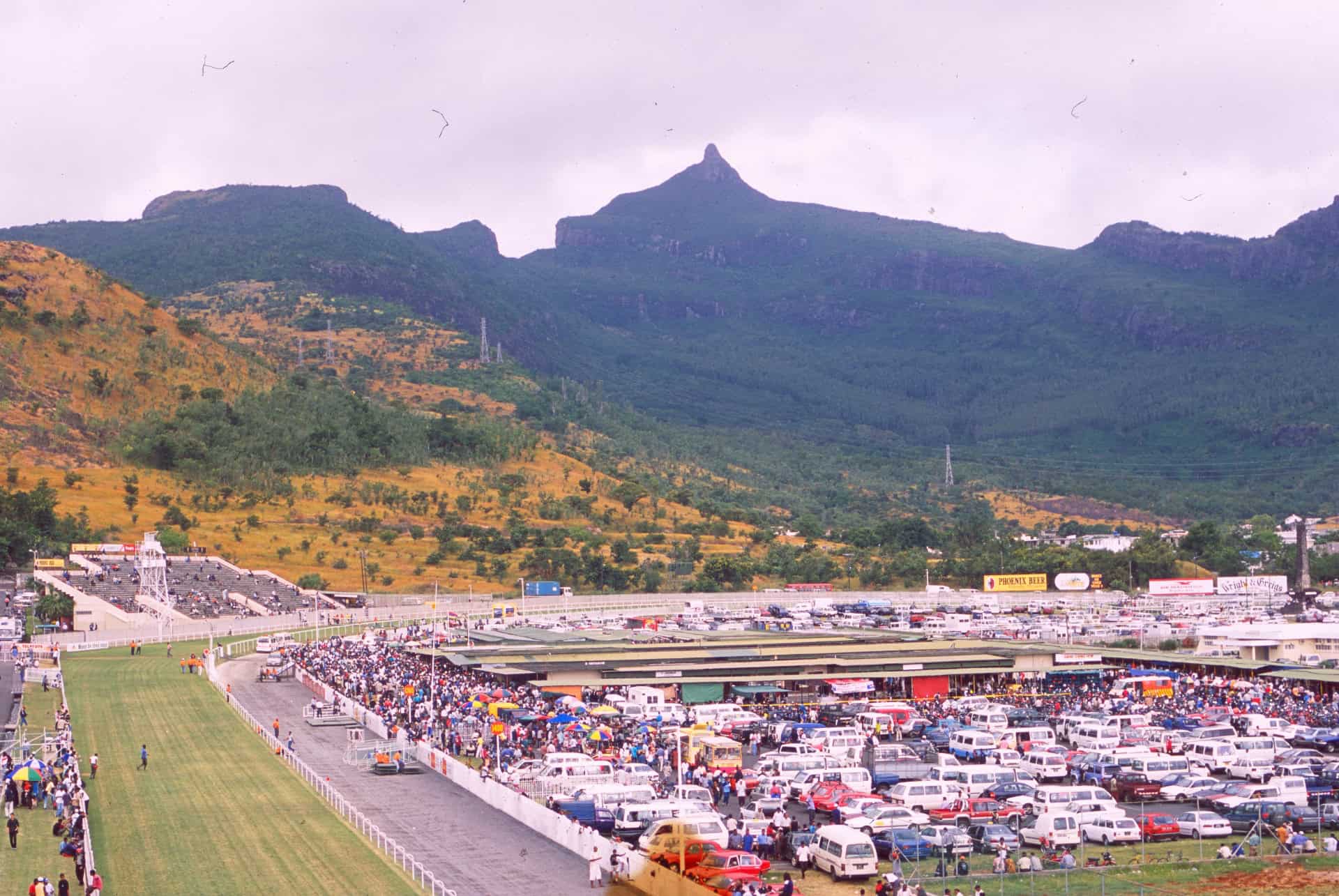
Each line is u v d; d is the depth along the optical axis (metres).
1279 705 142.25
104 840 79.69
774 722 131.62
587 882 70.38
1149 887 71.81
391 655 175.38
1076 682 170.50
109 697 138.12
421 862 74.69
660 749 109.62
